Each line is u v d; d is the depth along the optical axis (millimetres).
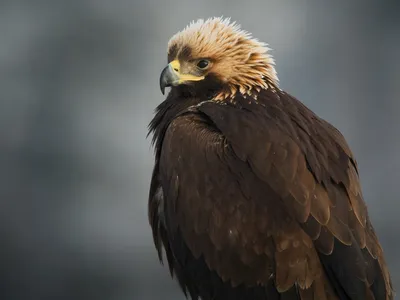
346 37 20969
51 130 18984
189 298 8680
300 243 6652
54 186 18422
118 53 19781
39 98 19250
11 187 18203
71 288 17453
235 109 7285
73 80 19516
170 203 7176
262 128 6988
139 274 17609
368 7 21141
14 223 17906
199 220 6980
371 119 20391
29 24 19688
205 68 7730
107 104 19469
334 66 20719
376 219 18688
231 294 6973
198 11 20266
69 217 18156
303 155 6855
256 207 6801
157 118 7980
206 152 7047
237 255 6859
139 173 18766
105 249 17844
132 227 18203
